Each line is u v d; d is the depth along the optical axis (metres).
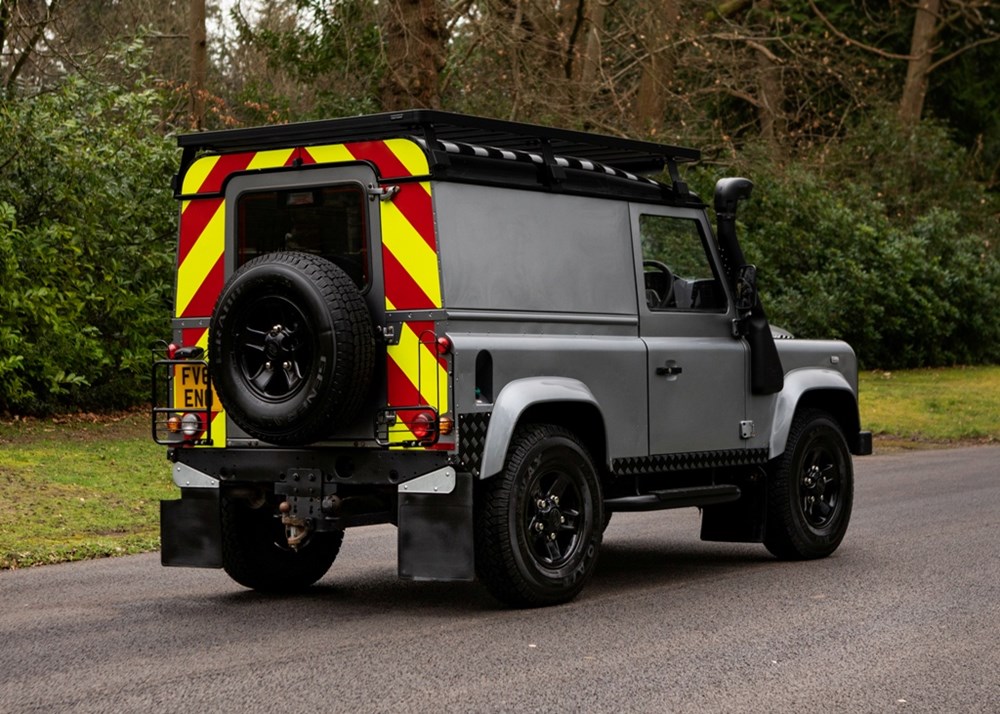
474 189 7.83
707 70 27.78
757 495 9.79
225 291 7.69
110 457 14.45
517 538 7.75
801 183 29.38
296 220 8.05
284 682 6.18
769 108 28.98
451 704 5.80
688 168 27.50
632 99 27.70
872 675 6.33
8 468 13.32
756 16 35.38
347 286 7.52
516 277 8.01
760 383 9.57
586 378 8.29
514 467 7.75
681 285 9.30
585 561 8.18
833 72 30.94
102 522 11.46
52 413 17.44
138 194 18.38
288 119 25.77
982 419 21.55
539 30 23.70
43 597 8.47
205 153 8.37
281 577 8.60
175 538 8.35
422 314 7.57
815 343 10.41
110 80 21.50
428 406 7.48
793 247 29.14
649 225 9.09
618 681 6.20
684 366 9.04
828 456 10.18
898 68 41.81
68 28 21.50
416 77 20.38
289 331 7.56
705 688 6.08
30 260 16.72
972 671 6.41
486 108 23.98
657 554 10.34
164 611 7.99
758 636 7.18
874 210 31.08
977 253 32.03
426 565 7.48
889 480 15.02
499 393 7.70
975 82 43.62
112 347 18.17
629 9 26.48
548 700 5.87
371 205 7.75
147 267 18.09
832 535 10.04
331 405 7.41
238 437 8.13
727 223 9.64
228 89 31.52
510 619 7.66
